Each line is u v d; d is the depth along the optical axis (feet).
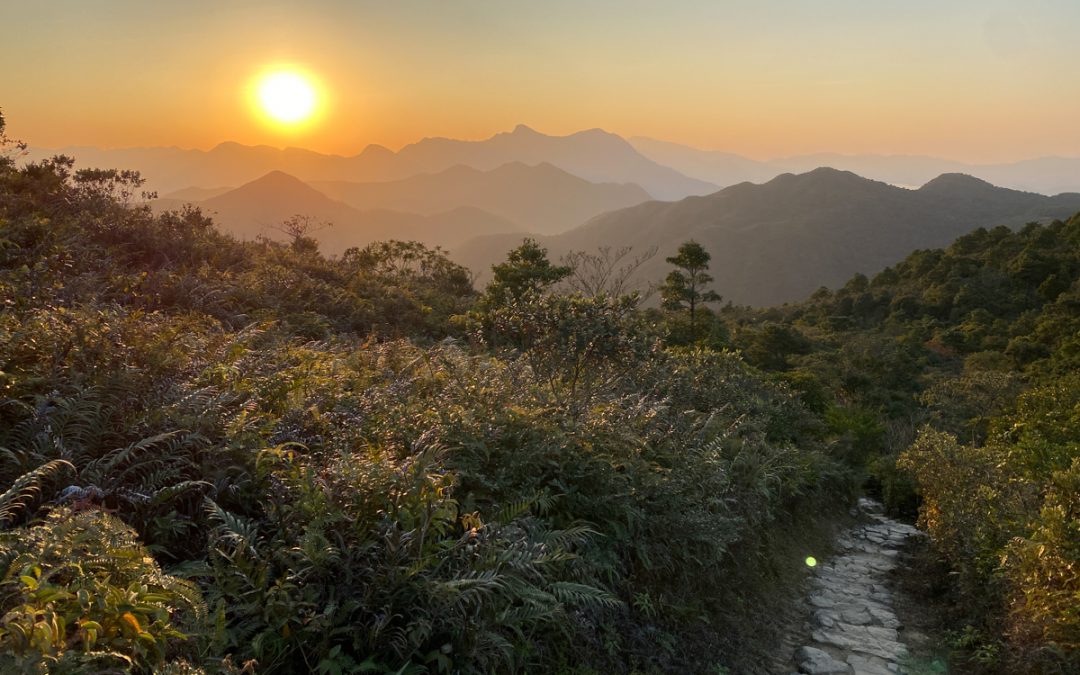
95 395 14.71
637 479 21.43
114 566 9.32
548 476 19.48
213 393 16.20
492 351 34.91
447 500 13.62
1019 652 19.69
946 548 30.22
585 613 16.63
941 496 33.12
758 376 58.34
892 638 24.67
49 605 7.78
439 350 30.66
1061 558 19.15
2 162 48.73
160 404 15.43
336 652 10.94
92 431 13.84
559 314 29.19
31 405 14.26
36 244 34.32
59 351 16.72
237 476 14.02
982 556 26.02
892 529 44.29
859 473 54.80
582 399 26.07
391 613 12.02
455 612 12.30
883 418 96.02
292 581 11.76
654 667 17.19
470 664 12.19
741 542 26.99
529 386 25.66
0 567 8.71
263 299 41.75
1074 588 19.08
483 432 18.65
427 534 13.39
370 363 27.22
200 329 26.99
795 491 36.52
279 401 18.37
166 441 13.96
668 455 24.66
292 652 11.07
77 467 12.94
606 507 19.43
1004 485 29.71
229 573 11.32
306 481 12.92
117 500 12.42
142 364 17.44
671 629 19.38
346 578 11.98
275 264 54.39
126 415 14.85
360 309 48.47
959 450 35.55
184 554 12.40
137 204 52.95
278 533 12.48
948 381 105.70
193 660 9.57
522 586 13.65
